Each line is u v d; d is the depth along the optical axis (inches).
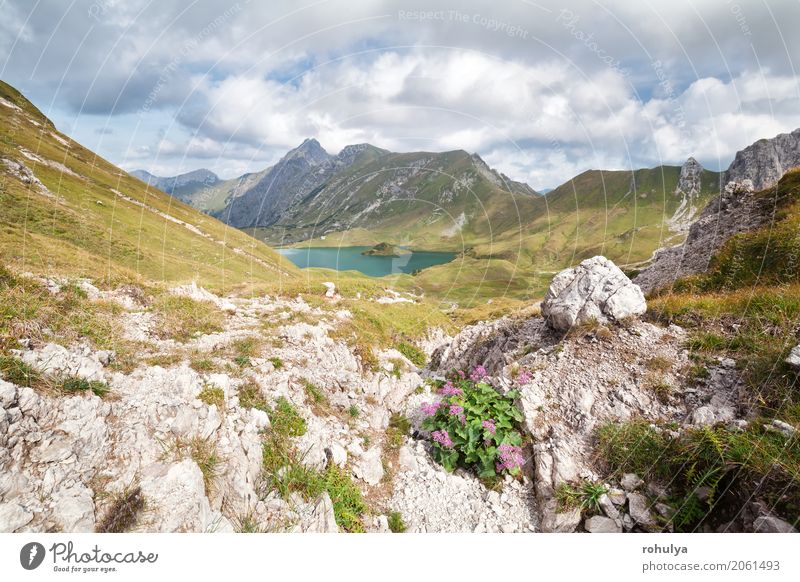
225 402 275.0
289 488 249.4
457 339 721.0
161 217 3016.7
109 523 177.2
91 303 406.9
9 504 163.8
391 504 291.0
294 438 291.1
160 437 220.1
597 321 443.8
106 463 197.2
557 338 490.6
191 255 2348.7
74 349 284.7
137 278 662.5
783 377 292.2
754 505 219.3
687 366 352.2
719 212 759.1
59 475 180.7
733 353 349.4
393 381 535.2
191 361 327.9
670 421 308.2
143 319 429.7
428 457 346.9
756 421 263.1
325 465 289.6
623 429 307.6
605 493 267.9
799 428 244.5
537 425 336.5
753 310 390.0
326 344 529.3
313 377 405.4
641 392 342.6
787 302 381.7
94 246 1604.3
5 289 328.8
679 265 697.6
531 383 379.6
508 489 303.4
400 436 384.8
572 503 268.2
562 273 531.8
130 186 3518.7
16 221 1422.2
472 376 411.8
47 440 188.2
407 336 1026.7
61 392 214.8
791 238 521.3
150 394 247.1
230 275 2206.0
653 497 258.8
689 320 415.2
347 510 258.5
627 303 446.6
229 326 511.2
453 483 311.0
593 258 497.4
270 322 556.1
